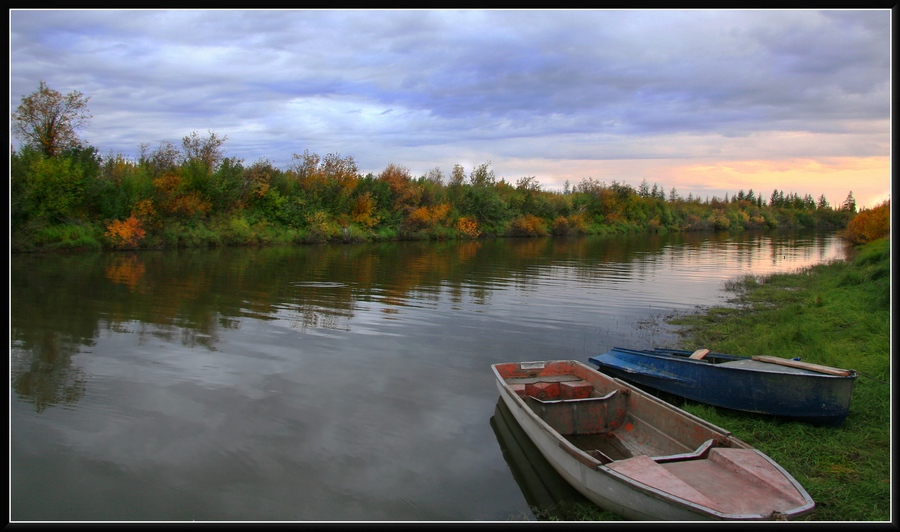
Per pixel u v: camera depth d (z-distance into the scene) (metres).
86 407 8.35
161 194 34.66
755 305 17.45
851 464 6.55
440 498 6.04
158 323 13.66
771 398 7.82
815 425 7.62
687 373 8.75
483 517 5.67
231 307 15.77
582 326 14.20
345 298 17.62
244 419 8.00
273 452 7.02
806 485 6.02
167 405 8.46
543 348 12.02
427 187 56.09
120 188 33.12
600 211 77.38
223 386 9.30
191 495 6.05
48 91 31.73
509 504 5.93
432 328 13.69
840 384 7.40
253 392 9.05
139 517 5.61
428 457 6.95
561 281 22.83
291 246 40.00
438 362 10.83
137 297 17.02
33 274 21.30
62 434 7.43
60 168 29.81
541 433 6.54
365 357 11.07
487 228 59.22
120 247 31.64
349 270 25.17
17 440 7.25
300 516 5.67
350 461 6.83
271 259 29.53
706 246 48.19
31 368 10.10
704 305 17.48
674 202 96.94
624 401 7.64
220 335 12.59
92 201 31.88
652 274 25.97
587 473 5.68
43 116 31.89
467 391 9.24
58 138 32.38
